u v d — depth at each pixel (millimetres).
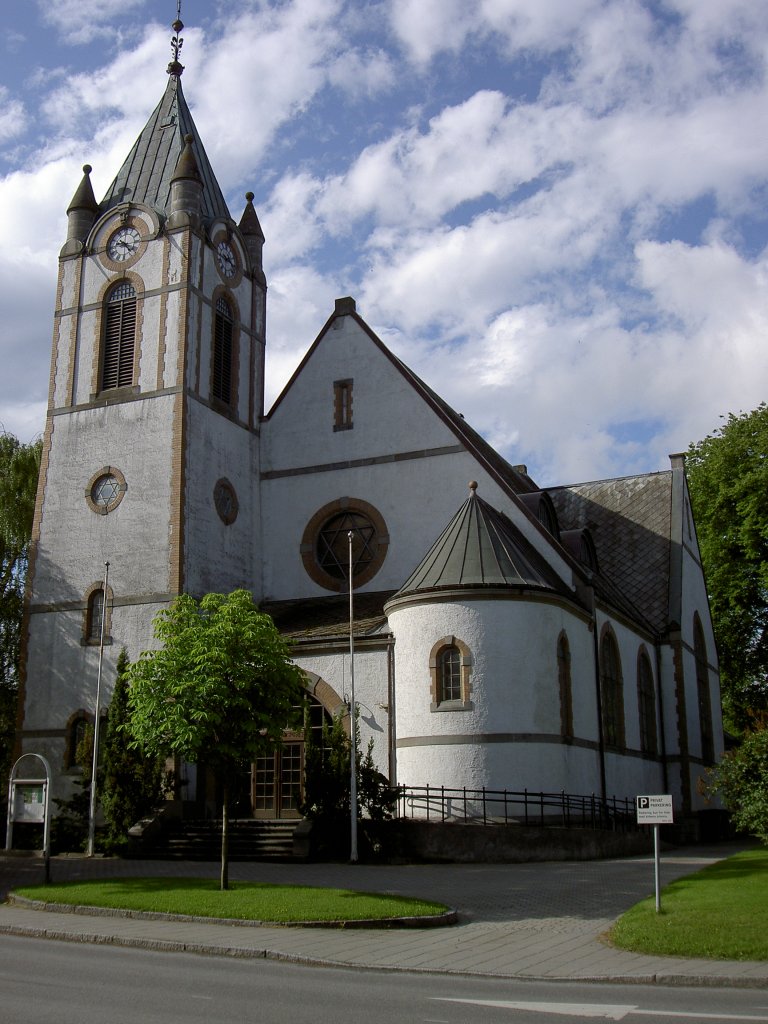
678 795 44344
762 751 23969
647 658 44844
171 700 22547
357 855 28828
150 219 41062
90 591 38312
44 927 18562
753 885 20984
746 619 52125
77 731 37250
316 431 42281
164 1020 11195
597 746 36156
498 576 32781
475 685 31766
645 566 48625
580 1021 11406
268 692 23188
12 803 25250
